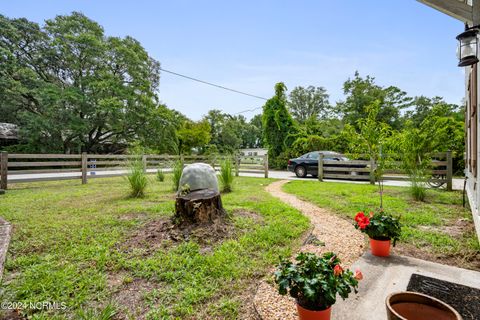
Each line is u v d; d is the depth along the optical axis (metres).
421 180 5.82
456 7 2.62
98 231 3.54
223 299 1.98
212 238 3.21
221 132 28.59
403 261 2.61
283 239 3.22
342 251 2.91
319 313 1.55
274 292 2.05
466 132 6.48
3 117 14.88
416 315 1.47
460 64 2.56
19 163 7.62
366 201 5.48
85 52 14.95
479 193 3.22
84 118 15.62
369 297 1.97
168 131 17.84
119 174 10.15
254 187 8.00
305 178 10.84
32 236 3.36
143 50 17.39
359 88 17.66
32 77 13.96
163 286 2.19
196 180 4.71
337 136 14.02
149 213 4.49
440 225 3.81
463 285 2.11
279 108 16.88
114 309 1.84
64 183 8.86
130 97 15.62
